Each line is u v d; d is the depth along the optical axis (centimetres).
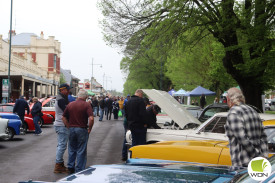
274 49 1273
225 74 2444
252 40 1272
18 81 4662
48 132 1809
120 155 1053
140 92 827
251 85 1600
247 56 1714
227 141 602
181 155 543
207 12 1398
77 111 715
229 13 1360
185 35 1616
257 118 416
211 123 692
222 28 1397
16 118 1599
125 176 262
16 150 1143
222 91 3894
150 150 570
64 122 730
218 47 2383
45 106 2216
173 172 281
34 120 1648
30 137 1552
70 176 271
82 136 715
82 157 720
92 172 278
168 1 1438
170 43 1594
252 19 1296
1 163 898
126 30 1709
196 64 3225
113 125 2355
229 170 304
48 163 903
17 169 817
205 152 528
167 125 913
